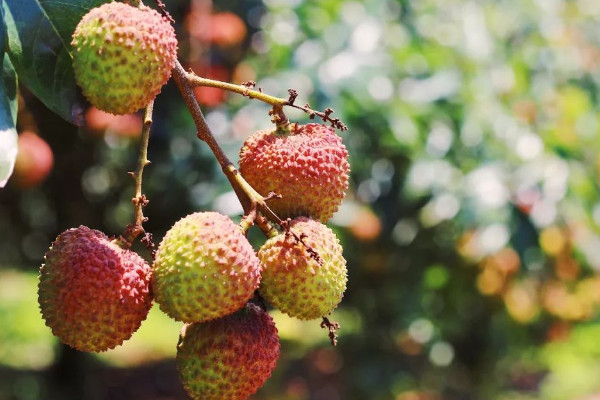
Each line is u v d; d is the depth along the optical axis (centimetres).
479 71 463
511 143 443
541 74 496
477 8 480
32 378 711
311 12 460
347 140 449
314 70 437
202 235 157
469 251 456
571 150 450
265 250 167
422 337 554
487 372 581
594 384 767
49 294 160
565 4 562
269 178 176
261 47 488
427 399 600
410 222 489
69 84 174
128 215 571
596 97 538
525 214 430
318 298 166
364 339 593
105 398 746
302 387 741
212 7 491
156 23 156
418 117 443
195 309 156
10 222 626
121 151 520
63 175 538
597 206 453
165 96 456
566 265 464
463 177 437
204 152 430
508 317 517
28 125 375
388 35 473
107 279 158
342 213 463
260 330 169
